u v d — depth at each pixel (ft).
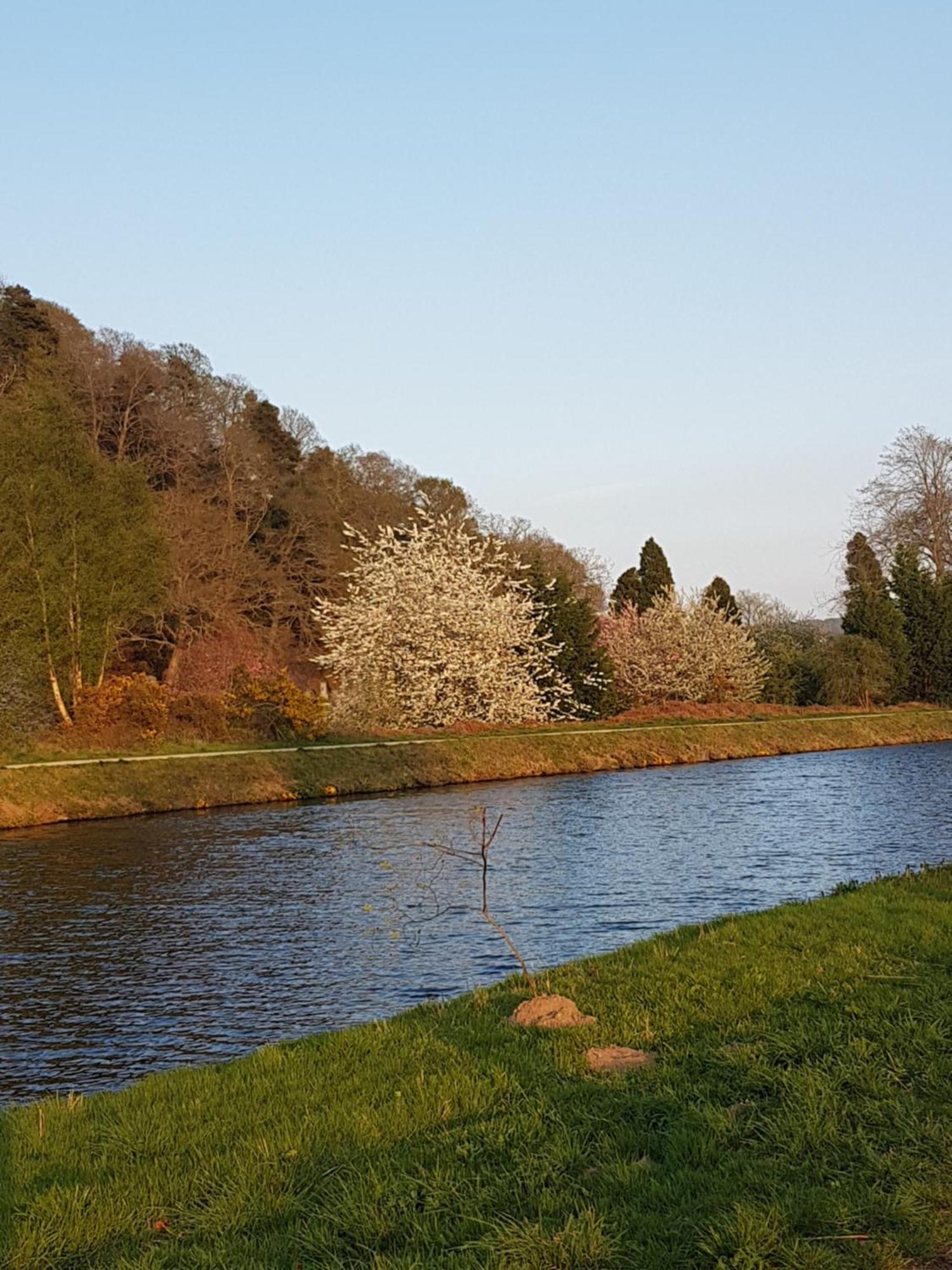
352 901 54.65
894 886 44.88
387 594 148.87
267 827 81.41
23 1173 19.85
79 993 39.34
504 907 52.75
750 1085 22.44
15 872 63.82
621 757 133.59
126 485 134.62
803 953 33.68
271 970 42.04
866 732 165.89
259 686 123.44
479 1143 20.13
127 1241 17.29
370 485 241.14
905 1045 24.25
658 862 65.21
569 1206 17.58
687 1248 16.10
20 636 113.50
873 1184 17.88
